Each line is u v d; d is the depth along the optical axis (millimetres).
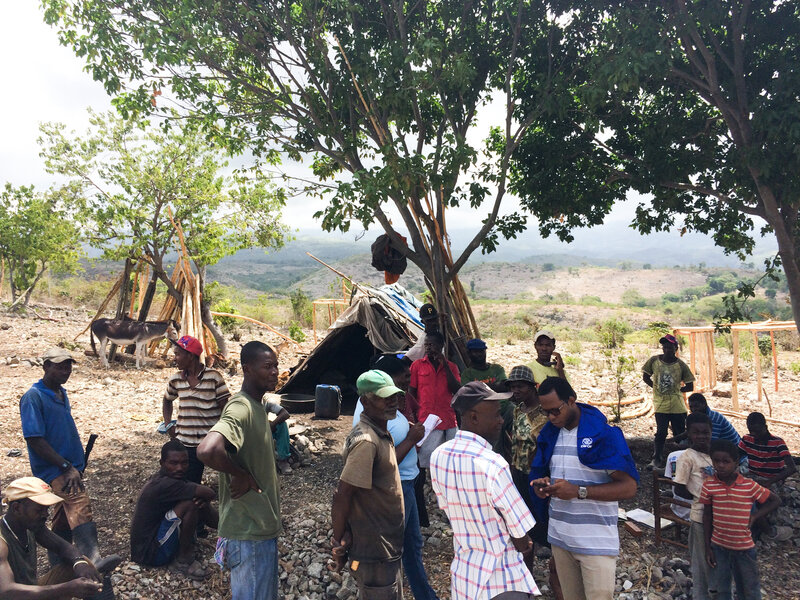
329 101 8523
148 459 8375
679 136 8172
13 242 20812
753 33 7352
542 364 6680
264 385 4102
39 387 5012
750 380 15422
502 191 8336
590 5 7793
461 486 3377
